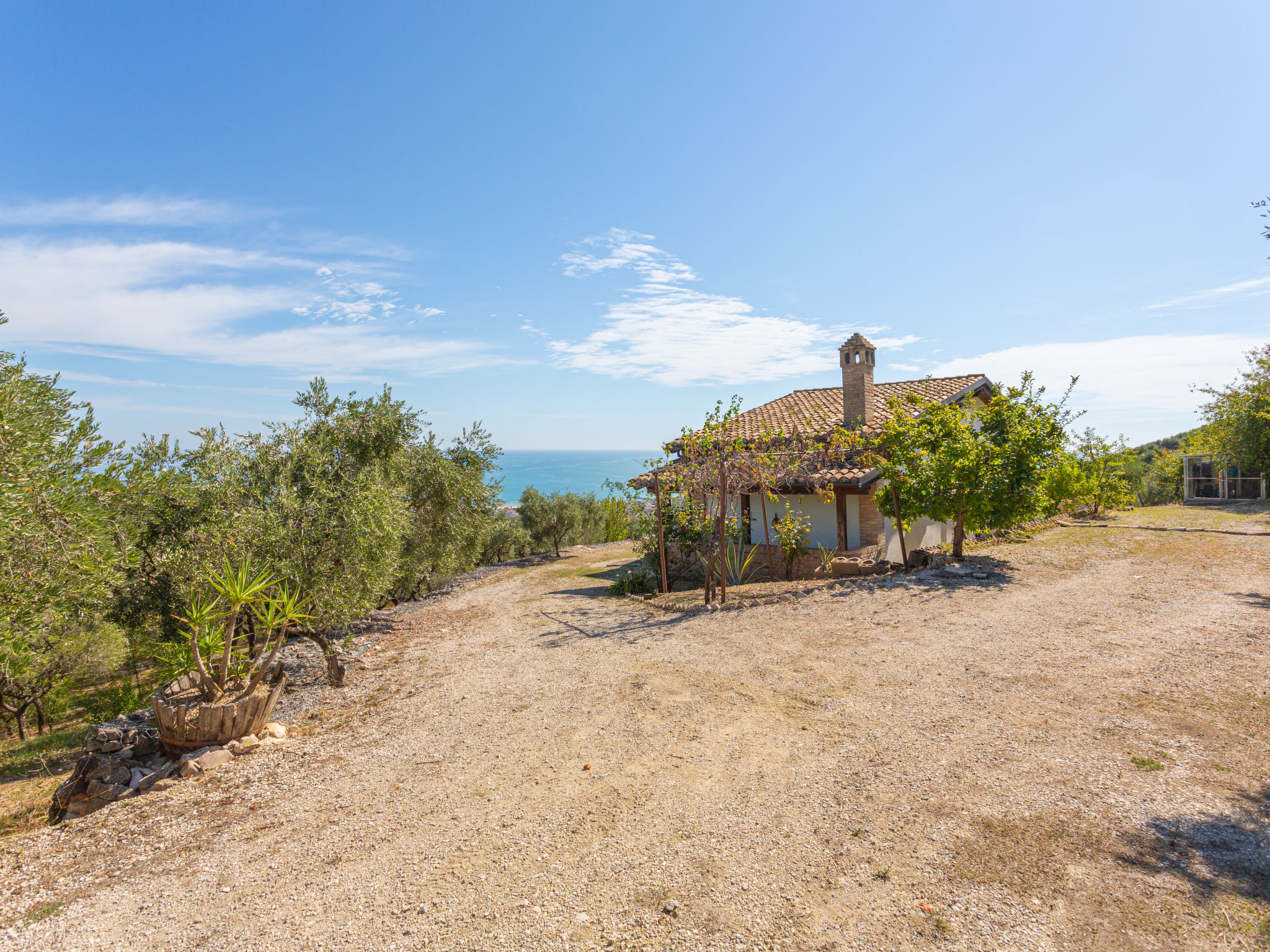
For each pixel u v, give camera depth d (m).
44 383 7.71
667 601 13.63
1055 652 8.03
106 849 5.11
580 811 5.13
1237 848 3.93
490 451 20.56
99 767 6.71
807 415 19.47
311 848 4.89
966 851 4.12
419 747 6.87
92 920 4.14
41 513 6.75
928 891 3.77
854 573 14.07
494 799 5.48
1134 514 20.75
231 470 11.57
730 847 4.43
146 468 9.60
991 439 13.73
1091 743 5.53
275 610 7.95
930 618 10.05
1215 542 14.48
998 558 13.83
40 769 9.95
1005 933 3.37
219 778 6.40
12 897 4.46
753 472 12.98
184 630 11.06
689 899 3.89
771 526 17.39
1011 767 5.20
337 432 14.41
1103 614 9.52
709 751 6.10
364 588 11.11
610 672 8.95
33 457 6.72
